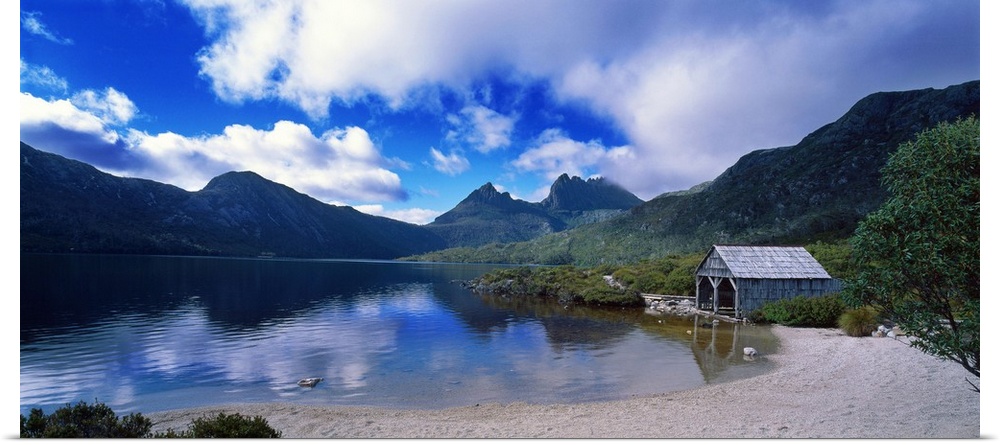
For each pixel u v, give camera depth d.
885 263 10.46
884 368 19.61
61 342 29.45
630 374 21.58
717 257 42.47
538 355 25.86
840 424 12.36
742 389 17.88
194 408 16.84
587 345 28.64
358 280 95.19
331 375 21.81
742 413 14.27
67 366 23.53
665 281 57.22
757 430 12.23
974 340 9.50
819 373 19.83
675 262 71.62
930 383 16.59
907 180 10.40
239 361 24.64
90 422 10.62
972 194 9.18
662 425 13.27
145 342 29.67
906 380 17.31
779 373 20.45
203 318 40.03
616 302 51.41
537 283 64.31
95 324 36.16
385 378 21.23
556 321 39.22
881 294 10.41
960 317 9.87
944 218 9.18
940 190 9.30
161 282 74.94
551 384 20.08
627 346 28.19
